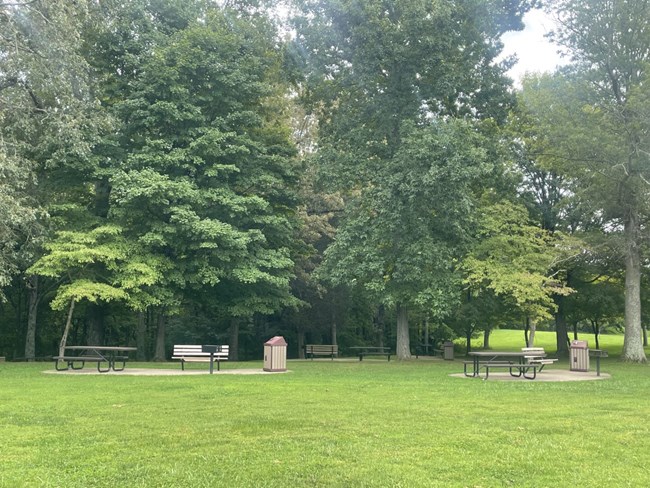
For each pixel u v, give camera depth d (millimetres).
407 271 23953
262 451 6977
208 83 25906
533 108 27281
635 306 26453
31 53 19281
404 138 23844
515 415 9625
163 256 24812
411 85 25406
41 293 27531
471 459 6695
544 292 24938
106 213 26859
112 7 23641
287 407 10320
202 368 20594
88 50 25562
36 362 24141
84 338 35781
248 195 27344
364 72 25016
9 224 20281
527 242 25641
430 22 24312
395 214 23188
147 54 25203
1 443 7383
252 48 28422
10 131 21438
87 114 22219
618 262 29656
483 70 26734
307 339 39906
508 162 27500
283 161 28031
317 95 28078
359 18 24891
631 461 6688
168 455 6773
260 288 27109
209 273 24266
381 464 6414
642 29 26031
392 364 23750
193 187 24469
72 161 23641
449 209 23109
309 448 7133
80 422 8812
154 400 11227
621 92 27062
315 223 32812
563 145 25891
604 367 22469
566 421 9070
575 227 32656
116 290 22094
